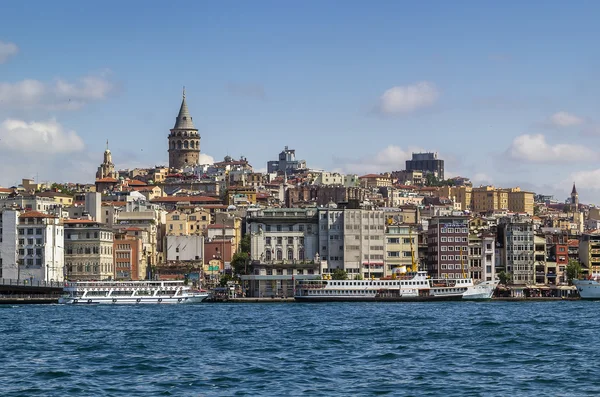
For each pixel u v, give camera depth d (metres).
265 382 163.38
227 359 193.38
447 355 199.50
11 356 199.75
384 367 180.75
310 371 175.12
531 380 165.00
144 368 180.25
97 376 170.62
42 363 188.00
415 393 153.50
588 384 161.00
